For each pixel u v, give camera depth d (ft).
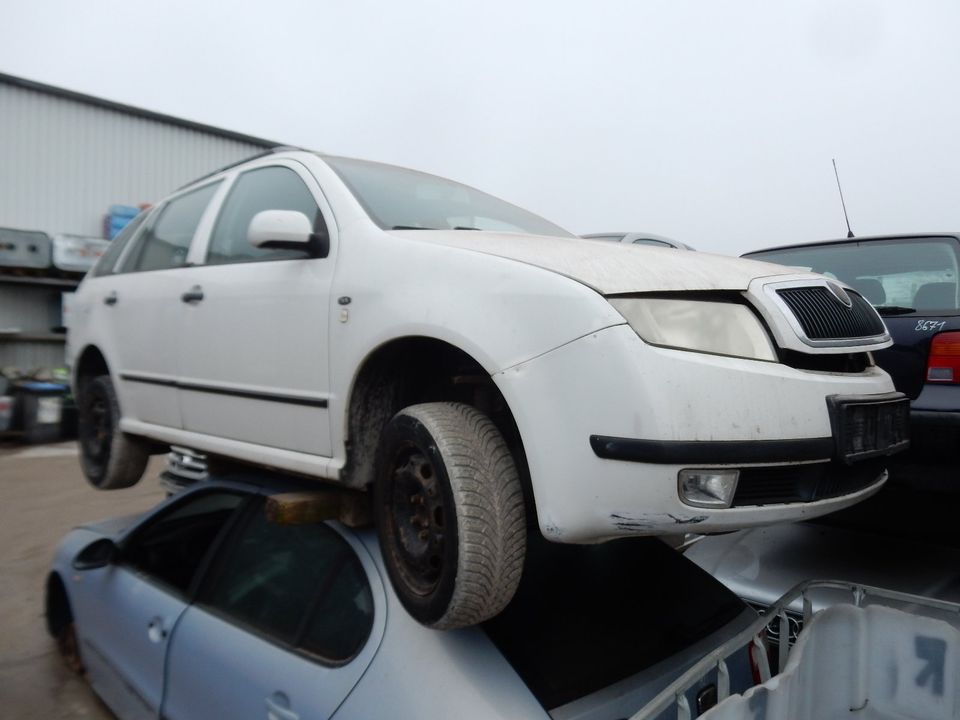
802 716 7.05
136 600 10.14
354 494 8.07
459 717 5.84
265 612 8.23
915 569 10.53
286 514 7.75
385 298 7.69
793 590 8.14
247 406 9.62
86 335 14.21
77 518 23.13
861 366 8.18
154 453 14.19
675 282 6.85
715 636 7.76
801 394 6.79
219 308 10.18
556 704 6.08
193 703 8.46
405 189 10.13
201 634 8.67
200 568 9.39
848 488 7.46
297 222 8.78
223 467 11.18
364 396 8.08
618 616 7.44
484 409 7.72
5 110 42.60
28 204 43.55
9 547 20.34
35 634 14.67
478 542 6.16
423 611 6.49
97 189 46.19
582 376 6.17
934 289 12.07
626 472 6.03
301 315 8.73
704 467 6.14
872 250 13.39
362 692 6.52
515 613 6.96
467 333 6.77
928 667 6.93
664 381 6.12
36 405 35.45
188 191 13.15
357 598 7.38
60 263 41.01
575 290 6.39
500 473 6.47
